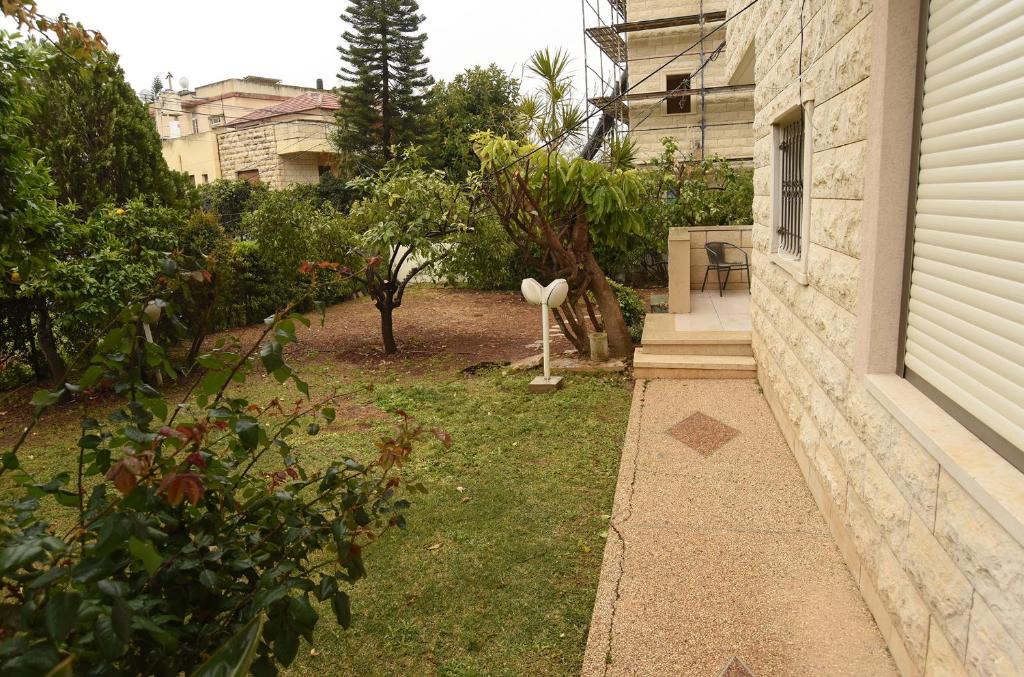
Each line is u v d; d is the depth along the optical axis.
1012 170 2.01
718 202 14.21
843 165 3.56
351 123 29.56
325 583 1.96
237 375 2.04
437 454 5.65
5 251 5.05
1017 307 1.99
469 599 3.54
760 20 6.55
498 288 16.03
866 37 3.15
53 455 6.35
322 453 5.86
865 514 3.19
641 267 15.12
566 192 7.87
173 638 1.54
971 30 2.30
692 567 3.57
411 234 8.85
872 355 3.11
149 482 1.80
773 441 5.33
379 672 3.03
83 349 1.90
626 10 22.16
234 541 1.93
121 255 7.79
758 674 2.76
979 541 2.01
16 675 1.15
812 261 4.30
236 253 11.84
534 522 4.36
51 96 9.92
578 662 3.02
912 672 2.58
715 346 7.50
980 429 2.27
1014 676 1.81
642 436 5.57
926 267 2.74
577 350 9.08
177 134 39.03
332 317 13.24
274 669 1.82
